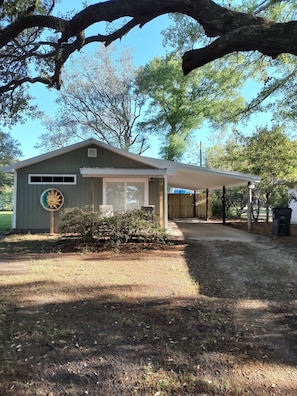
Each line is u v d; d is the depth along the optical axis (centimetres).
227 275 596
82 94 2917
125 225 919
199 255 797
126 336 333
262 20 299
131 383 249
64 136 3055
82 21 404
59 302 439
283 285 529
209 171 1231
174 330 348
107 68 2873
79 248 895
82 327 354
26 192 1338
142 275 594
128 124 3064
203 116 2606
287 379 256
